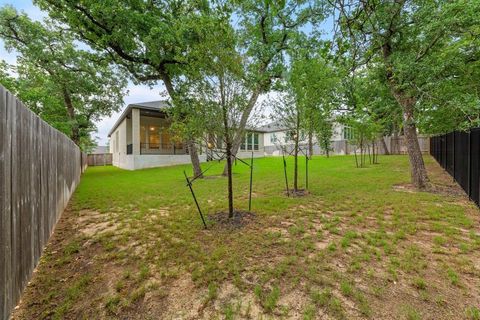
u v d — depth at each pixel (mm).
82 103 15406
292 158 18500
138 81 11375
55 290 2104
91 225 3922
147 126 17688
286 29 8625
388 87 6191
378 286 2018
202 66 3514
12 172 1862
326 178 8086
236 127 3820
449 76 4469
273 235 3201
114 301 1927
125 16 7949
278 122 6199
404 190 5879
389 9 3402
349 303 1820
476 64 4180
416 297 1870
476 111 3871
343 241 2932
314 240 3031
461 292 1917
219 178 9086
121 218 4266
